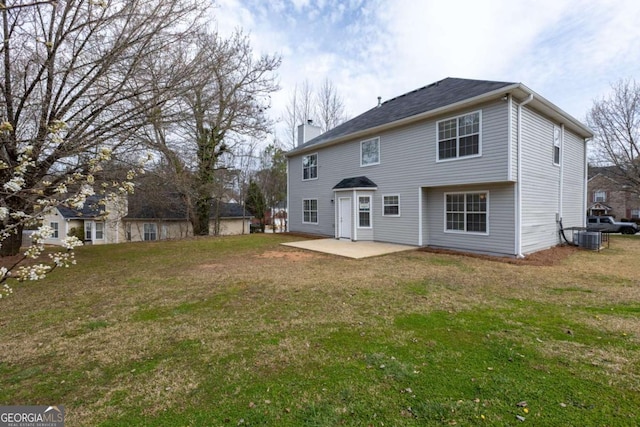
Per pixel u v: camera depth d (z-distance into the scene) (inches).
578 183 505.0
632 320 152.8
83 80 261.3
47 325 153.6
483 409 85.3
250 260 343.0
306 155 651.5
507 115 331.6
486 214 373.7
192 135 479.5
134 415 85.2
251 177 1040.2
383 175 480.4
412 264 311.7
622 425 78.0
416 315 162.9
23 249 425.7
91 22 234.8
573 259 335.0
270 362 114.6
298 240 534.6
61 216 746.8
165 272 281.9
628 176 823.7
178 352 123.6
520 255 342.3
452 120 384.2
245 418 83.1
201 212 676.1
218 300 194.2
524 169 356.5
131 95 263.6
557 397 90.4
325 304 183.3
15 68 239.1
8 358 119.1
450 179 386.6
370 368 108.8
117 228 785.6
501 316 160.4
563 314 162.7
